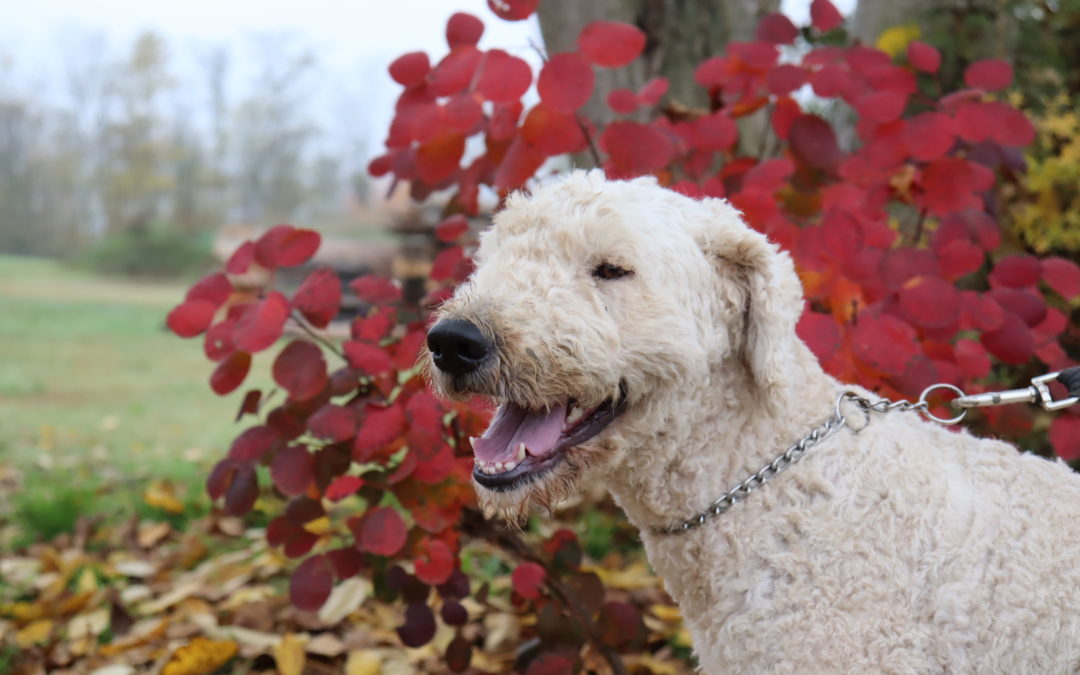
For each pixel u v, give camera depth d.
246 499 3.22
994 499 2.31
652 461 2.48
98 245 38.06
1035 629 2.15
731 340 2.52
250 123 46.97
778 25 3.74
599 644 3.38
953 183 3.37
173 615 4.34
